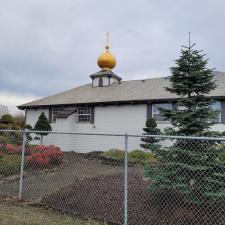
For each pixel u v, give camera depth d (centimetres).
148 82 2075
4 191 820
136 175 804
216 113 652
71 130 1991
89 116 1964
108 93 2033
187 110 655
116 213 604
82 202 669
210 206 560
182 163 585
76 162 1260
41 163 1116
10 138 1327
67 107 2050
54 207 672
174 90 684
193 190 575
